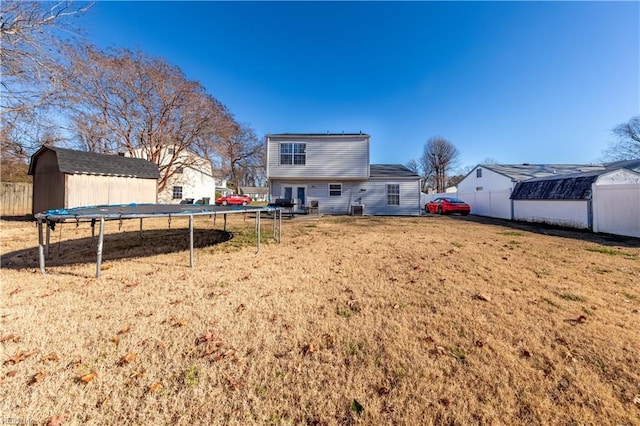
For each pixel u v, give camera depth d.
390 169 20.56
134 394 1.88
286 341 2.53
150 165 16.17
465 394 1.86
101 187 13.48
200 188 29.73
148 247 6.93
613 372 2.06
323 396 1.87
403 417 1.69
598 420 1.64
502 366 2.14
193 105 21.16
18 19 9.16
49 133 14.71
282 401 1.83
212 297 3.58
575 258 5.60
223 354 2.33
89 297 3.56
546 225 11.75
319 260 5.56
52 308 3.21
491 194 16.61
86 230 10.00
